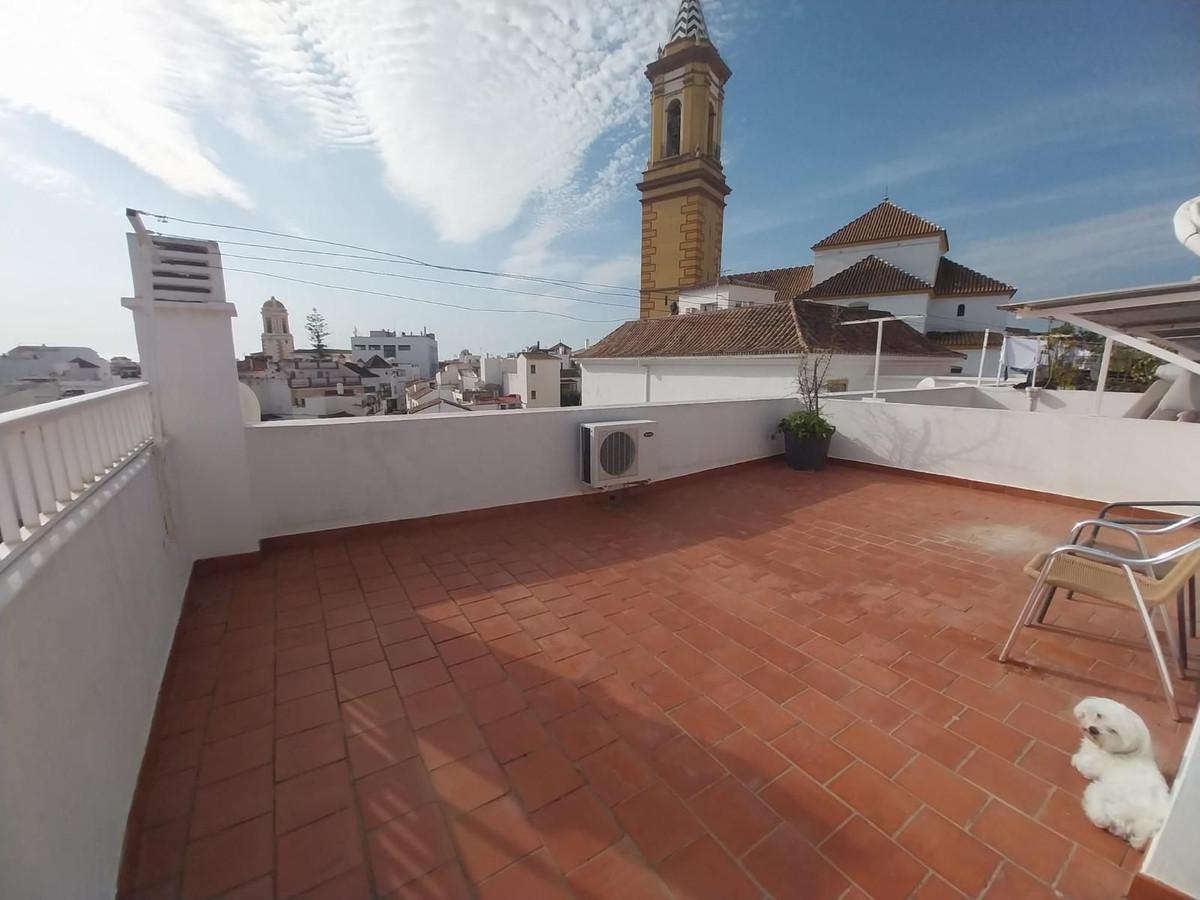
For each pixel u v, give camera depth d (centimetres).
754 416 702
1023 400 1029
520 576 350
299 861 151
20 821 95
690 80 2236
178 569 296
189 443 322
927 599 321
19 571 113
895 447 657
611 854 154
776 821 165
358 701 221
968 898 142
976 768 187
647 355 1582
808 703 223
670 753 194
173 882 143
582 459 502
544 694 227
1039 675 242
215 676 236
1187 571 215
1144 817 155
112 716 156
